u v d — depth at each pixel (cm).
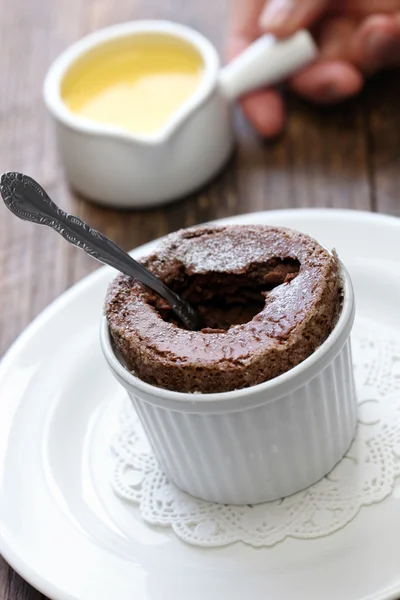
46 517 62
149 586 59
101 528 62
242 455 60
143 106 80
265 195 78
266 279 61
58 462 64
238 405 58
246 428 59
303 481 61
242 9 83
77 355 67
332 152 80
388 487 61
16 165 83
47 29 93
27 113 87
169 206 79
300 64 80
